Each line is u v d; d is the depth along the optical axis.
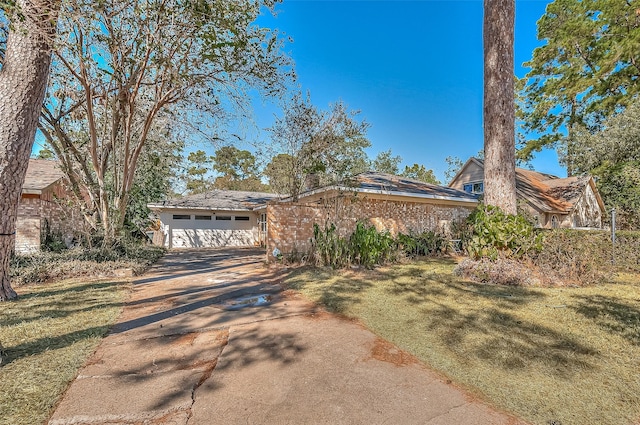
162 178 16.42
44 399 2.42
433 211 13.45
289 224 10.30
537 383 2.65
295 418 2.21
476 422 2.16
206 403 2.40
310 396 2.48
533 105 22.19
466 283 6.50
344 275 7.52
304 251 10.37
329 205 10.62
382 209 12.14
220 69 9.25
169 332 3.93
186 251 15.92
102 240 10.06
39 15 4.72
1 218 5.11
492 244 7.21
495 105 7.77
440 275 7.34
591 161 18.97
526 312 4.56
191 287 6.60
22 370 2.86
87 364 3.03
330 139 11.98
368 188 11.47
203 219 18.78
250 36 8.11
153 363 3.07
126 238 10.88
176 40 7.94
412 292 5.78
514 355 3.17
